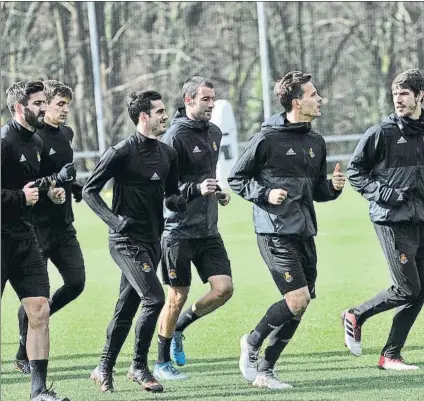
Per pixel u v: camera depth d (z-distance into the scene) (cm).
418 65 6391
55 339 2370
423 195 1952
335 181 1864
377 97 6381
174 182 1884
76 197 2125
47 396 1661
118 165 1800
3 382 1941
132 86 6241
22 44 6206
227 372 1980
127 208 1817
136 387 1864
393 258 1945
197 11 6356
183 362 2052
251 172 1844
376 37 6375
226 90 6397
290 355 2131
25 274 1694
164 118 1816
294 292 1805
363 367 1991
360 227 4291
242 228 4366
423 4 6381
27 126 1719
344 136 6231
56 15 6169
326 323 2481
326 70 6356
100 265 3522
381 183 1956
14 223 1680
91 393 1822
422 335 2298
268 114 5875
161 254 1920
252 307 2728
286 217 1814
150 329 1811
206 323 2522
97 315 2673
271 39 6322
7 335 2448
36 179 1747
